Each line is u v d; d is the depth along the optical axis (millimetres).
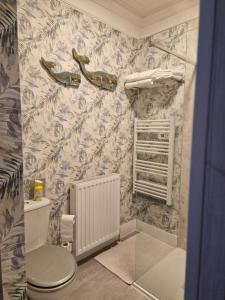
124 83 2250
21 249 726
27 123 1562
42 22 1574
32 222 1451
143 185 2322
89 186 1867
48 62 1625
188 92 1508
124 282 1701
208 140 374
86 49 1866
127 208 2463
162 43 2111
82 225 1831
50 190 1732
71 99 1803
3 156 666
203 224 394
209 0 357
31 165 1606
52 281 1152
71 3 1716
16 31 649
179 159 1933
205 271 398
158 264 1850
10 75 649
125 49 2221
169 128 2021
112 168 2230
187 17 1963
